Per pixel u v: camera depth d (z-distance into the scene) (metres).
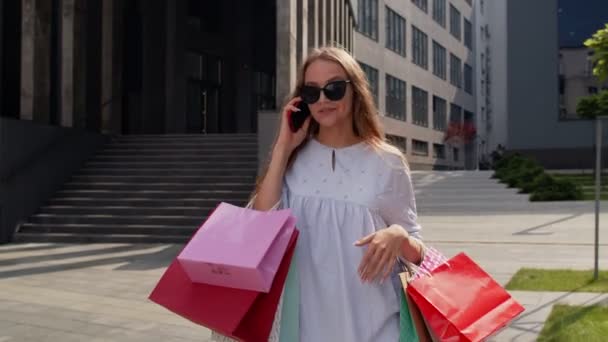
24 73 15.03
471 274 1.91
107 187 15.66
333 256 1.93
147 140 18.23
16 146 13.97
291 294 1.92
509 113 35.47
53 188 15.40
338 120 2.06
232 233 1.82
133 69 24.14
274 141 2.15
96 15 20.28
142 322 6.46
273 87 31.86
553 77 34.75
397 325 1.94
